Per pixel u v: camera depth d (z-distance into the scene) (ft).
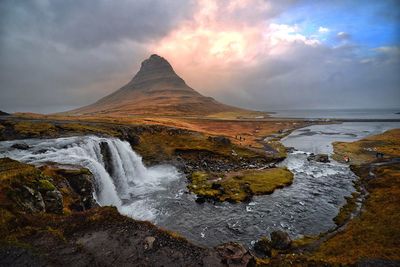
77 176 100.73
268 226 102.89
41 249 50.29
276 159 232.32
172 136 271.28
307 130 526.57
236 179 163.53
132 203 131.03
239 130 468.75
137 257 50.93
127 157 189.67
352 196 135.23
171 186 160.25
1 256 46.80
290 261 61.93
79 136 182.60
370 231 84.12
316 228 99.86
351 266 59.31
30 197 67.51
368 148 281.95
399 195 116.78
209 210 120.26
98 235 57.77
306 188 152.05
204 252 54.03
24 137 173.68
